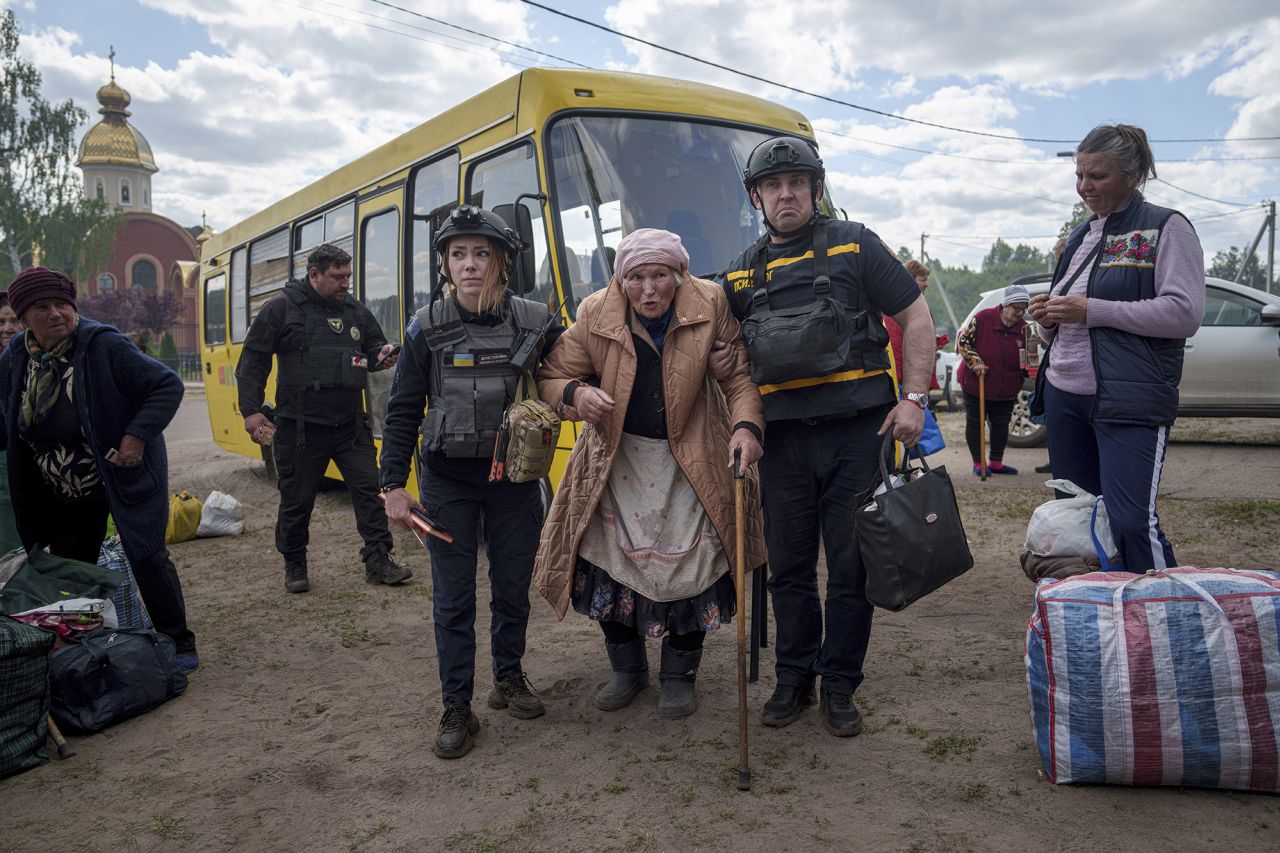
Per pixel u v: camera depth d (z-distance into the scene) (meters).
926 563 2.98
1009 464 9.86
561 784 3.09
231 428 11.12
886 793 2.90
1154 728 2.71
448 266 3.38
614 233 5.60
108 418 4.03
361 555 5.91
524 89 5.79
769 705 3.46
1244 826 2.59
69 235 50.41
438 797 3.05
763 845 2.66
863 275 3.18
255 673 4.30
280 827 2.91
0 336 4.89
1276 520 6.44
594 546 3.47
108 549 4.59
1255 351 9.94
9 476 4.10
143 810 3.05
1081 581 2.96
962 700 3.56
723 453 3.44
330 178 8.45
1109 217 3.56
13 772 3.33
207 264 11.96
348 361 5.64
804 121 6.71
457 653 3.38
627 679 3.71
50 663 3.61
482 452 3.33
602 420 3.33
